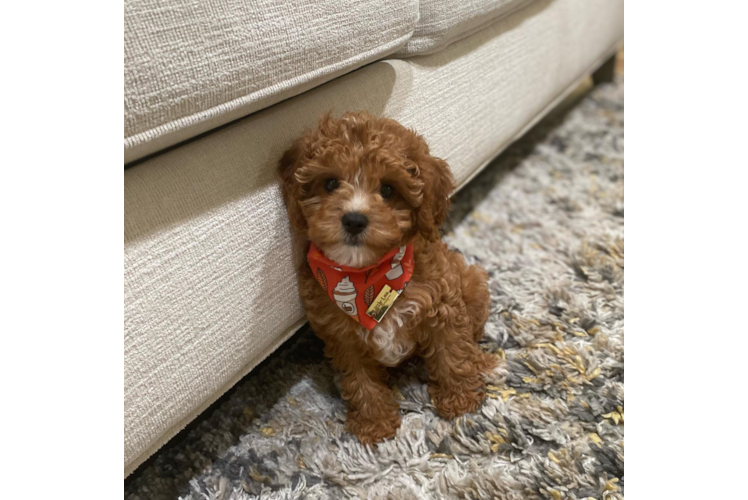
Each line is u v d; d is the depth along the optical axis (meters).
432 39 1.30
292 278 1.05
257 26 0.83
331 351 1.13
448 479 1.01
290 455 1.08
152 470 1.05
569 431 1.10
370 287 0.98
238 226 0.92
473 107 1.52
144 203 0.80
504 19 1.67
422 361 1.28
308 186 0.96
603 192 1.94
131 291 0.78
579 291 1.48
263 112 1.01
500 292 1.47
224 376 0.95
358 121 0.93
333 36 0.96
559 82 2.05
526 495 0.98
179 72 0.75
